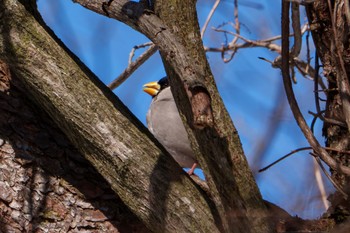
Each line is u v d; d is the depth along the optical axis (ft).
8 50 17.30
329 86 19.13
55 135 18.61
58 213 17.94
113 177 17.35
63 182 18.24
